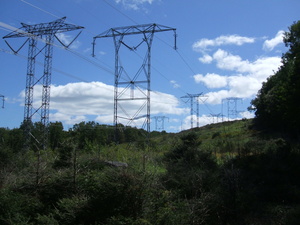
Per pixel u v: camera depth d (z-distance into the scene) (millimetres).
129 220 7605
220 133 58719
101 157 14641
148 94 33031
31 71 32438
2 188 9508
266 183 14922
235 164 17281
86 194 9023
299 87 24109
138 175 8914
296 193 13305
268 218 11164
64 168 10578
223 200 11023
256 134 51656
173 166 14570
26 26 29609
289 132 42500
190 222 9031
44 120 32094
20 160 13148
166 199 9367
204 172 12648
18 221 7762
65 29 28812
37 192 9516
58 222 8016
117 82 33750
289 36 29891
